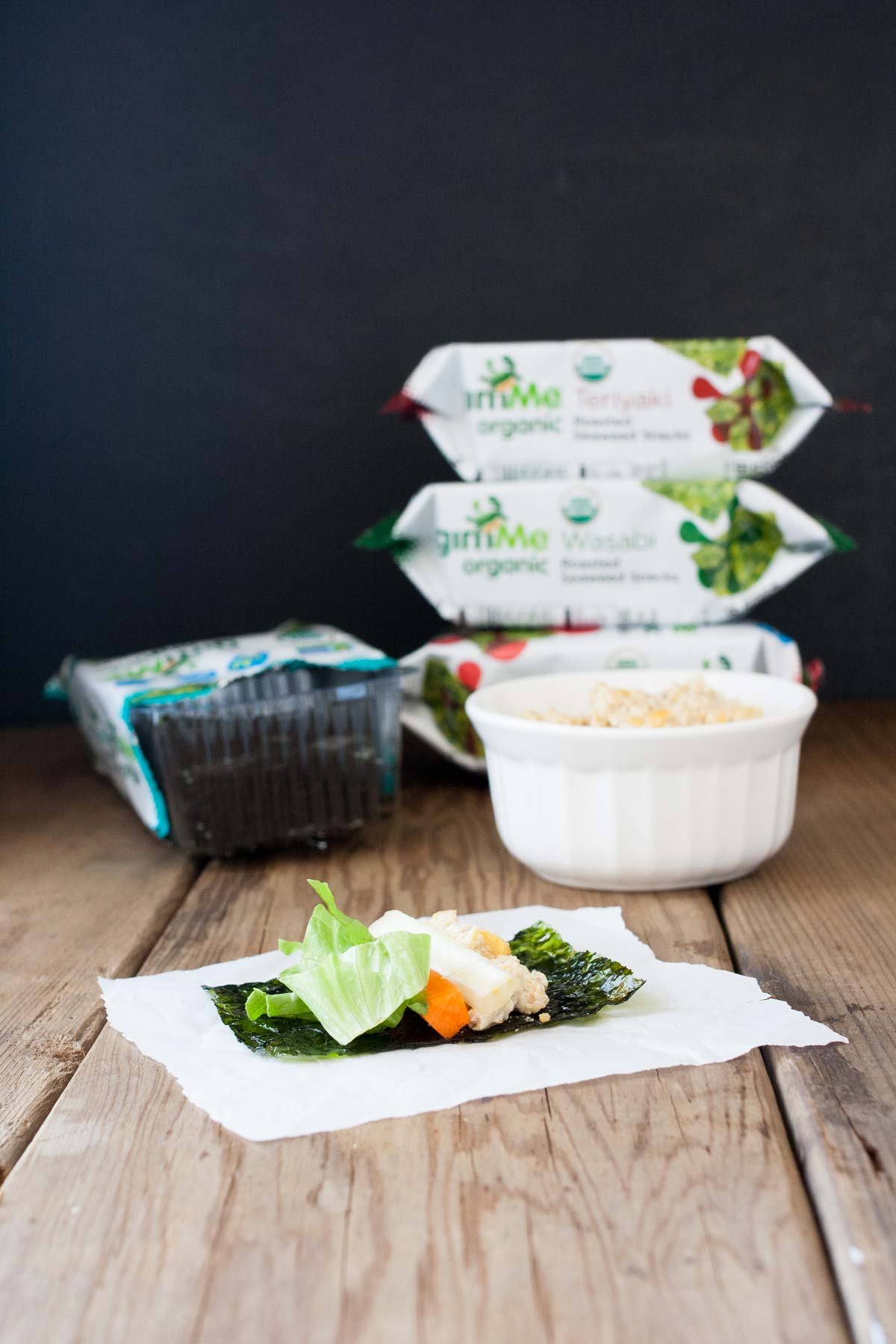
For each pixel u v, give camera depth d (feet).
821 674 1.90
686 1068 1.34
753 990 1.43
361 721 1.77
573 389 1.90
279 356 2.32
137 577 2.35
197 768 1.74
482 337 2.32
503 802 1.67
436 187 2.30
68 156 2.28
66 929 1.63
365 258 2.31
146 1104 1.33
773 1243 1.18
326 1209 1.23
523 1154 1.27
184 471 2.34
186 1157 1.28
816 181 2.29
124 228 2.30
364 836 1.84
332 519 2.35
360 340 2.32
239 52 2.27
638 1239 1.19
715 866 1.63
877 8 2.26
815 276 2.31
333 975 1.36
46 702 2.40
